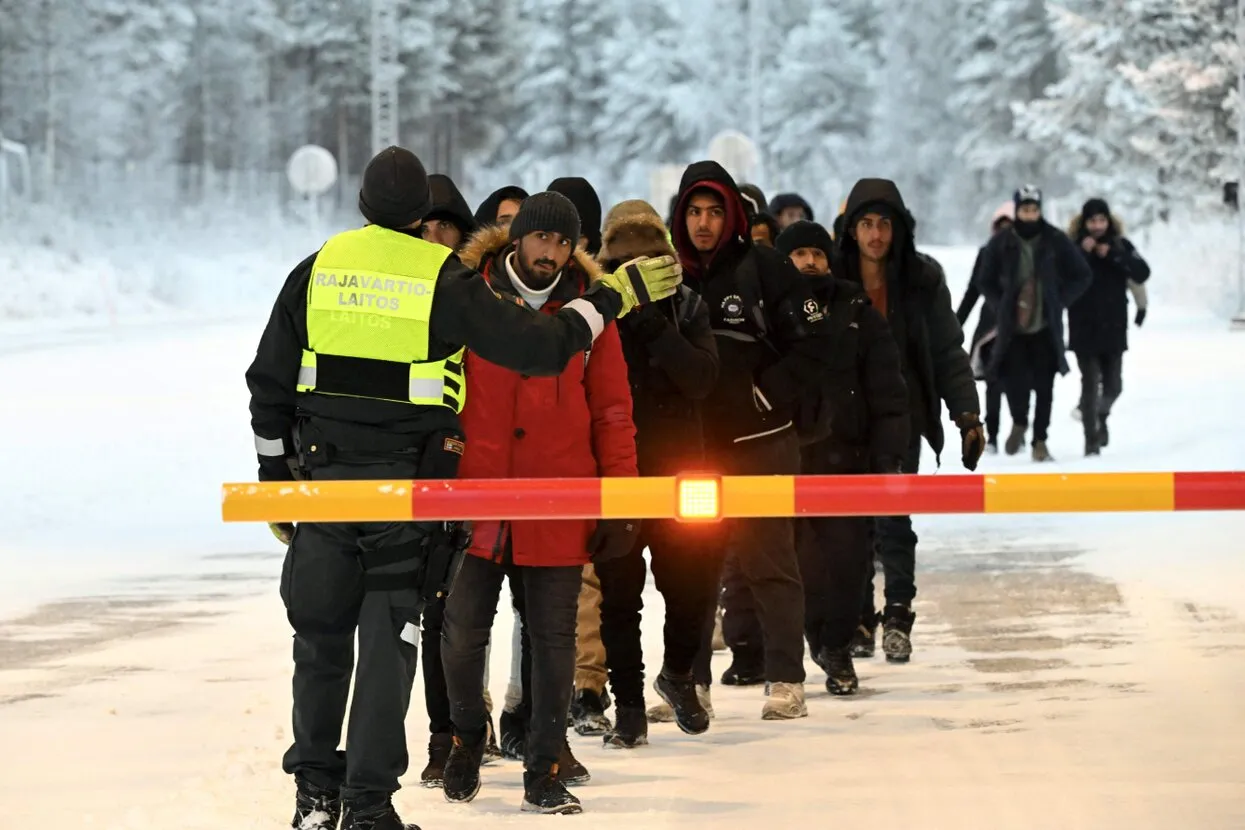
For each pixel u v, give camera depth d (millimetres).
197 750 12570
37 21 139875
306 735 10266
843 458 15562
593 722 13484
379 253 10172
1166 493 9172
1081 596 18734
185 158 171875
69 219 104562
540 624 11172
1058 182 186250
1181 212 104062
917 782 11500
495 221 14422
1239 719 13102
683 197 13711
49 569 21406
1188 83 104812
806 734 13148
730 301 13672
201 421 36625
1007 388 30859
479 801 11336
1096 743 12461
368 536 9992
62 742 12844
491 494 9258
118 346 58094
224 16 172375
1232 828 10266
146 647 16625
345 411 10062
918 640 16750
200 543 23531
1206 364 46406
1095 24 130500
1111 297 31094
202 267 104500
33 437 33156
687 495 9180
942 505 9172
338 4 191375
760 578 13875
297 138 187750
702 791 11414
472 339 10086
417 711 14172
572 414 11430
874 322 15531
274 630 17500
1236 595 18391
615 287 10805
